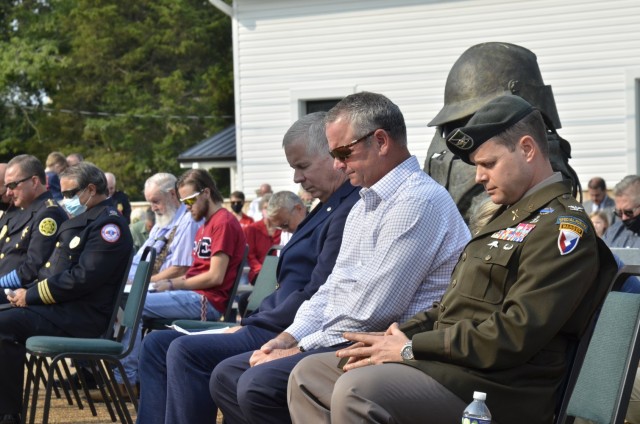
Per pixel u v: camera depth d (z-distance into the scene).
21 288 7.74
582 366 3.91
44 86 43.88
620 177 21.05
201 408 5.27
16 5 46.81
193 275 8.51
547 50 21.55
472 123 4.02
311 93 23.23
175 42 43.38
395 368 3.91
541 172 3.98
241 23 23.73
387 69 22.67
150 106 41.69
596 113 21.20
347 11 22.91
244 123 23.81
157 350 5.73
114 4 44.59
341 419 3.87
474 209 5.95
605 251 3.81
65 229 7.48
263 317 5.42
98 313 7.32
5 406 7.10
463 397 3.80
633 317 3.74
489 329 3.74
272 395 4.67
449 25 22.20
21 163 8.23
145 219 15.34
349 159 4.80
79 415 7.79
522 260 3.82
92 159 41.50
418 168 4.80
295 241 5.58
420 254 4.53
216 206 8.52
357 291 4.59
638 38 20.86
